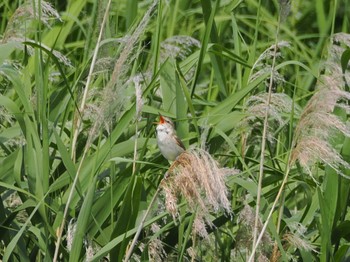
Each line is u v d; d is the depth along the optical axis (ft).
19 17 36.35
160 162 36.96
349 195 36.76
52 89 40.63
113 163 34.12
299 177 37.14
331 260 33.50
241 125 37.76
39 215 33.22
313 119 31.53
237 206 35.12
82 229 30.91
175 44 43.19
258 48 62.34
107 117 31.63
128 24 42.42
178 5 51.62
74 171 32.58
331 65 36.19
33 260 33.83
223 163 38.78
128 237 31.24
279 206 34.65
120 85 31.40
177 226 33.94
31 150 32.78
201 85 55.36
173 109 38.47
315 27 66.59
